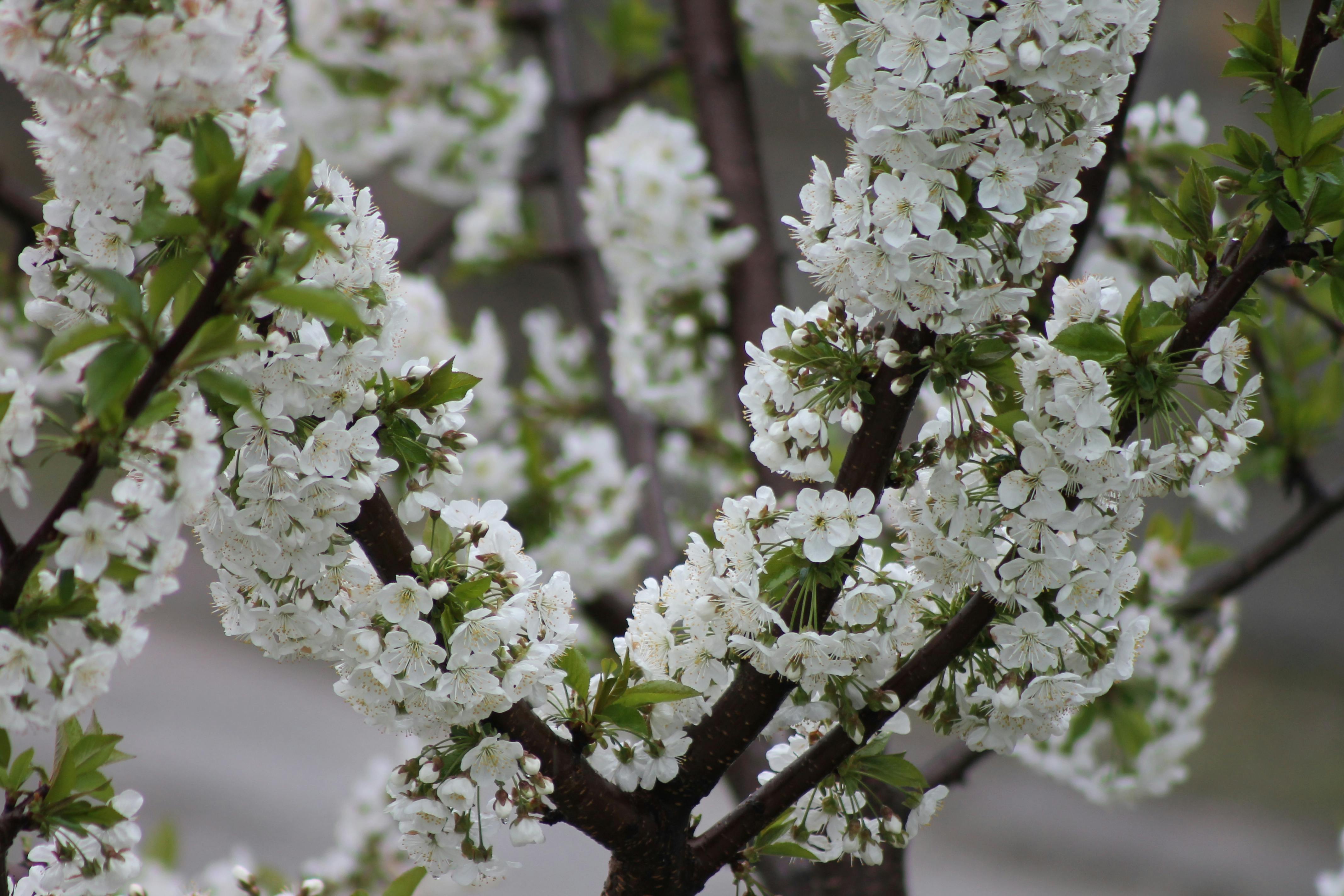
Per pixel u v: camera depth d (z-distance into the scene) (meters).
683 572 3.00
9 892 2.94
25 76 2.84
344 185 2.94
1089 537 2.95
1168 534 3.91
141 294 2.86
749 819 3.02
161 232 2.86
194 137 2.87
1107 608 2.95
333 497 2.92
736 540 2.98
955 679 3.01
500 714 2.98
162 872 3.92
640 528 4.78
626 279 4.38
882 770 3.02
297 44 5.11
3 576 2.85
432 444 2.98
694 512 4.96
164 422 2.89
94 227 2.90
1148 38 2.92
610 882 3.03
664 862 3.01
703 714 3.01
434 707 2.95
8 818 2.92
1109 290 2.96
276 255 2.85
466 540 2.98
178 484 2.85
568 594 2.99
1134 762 3.89
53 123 2.87
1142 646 3.02
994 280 2.93
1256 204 2.97
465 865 2.98
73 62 2.85
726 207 4.23
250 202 2.85
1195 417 3.06
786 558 2.97
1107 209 3.84
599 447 4.56
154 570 2.85
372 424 2.93
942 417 2.97
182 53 2.84
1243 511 4.16
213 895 3.10
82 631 2.86
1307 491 3.88
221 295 2.85
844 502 2.96
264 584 2.95
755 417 2.99
